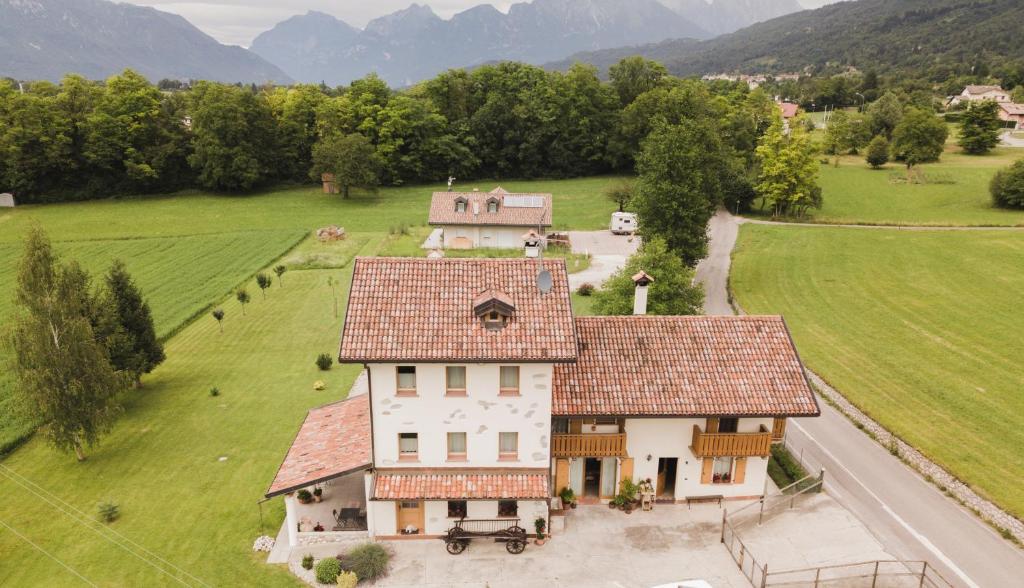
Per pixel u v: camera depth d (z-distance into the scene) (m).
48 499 32.44
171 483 33.66
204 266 72.56
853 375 44.91
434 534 29.31
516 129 133.75
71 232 87.50
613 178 133.00
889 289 62.44
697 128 69.31
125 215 98.88
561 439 29.84
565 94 134.38
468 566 27.56
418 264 30.12
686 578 26.72
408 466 28.77
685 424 30.73
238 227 90.88
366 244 80.88
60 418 33.94
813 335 52.56
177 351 51.03
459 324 27.97
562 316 28.50
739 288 65.00
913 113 122.06
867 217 90.81
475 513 29.25
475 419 28.25
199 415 40.78
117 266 43.31
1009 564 26.83
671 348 31.97
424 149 128.12
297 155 124.56
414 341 27.20
